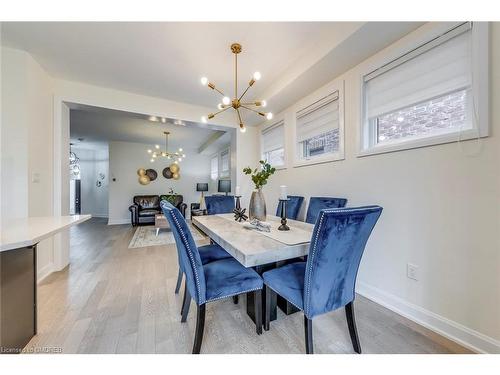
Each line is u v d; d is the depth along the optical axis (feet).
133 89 9.95
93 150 26.04
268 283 4.76
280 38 6.67
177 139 20.63
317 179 8.91
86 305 6.06
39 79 7.92
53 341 4.58
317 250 3.51
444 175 4.88
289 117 10.71
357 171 7.06
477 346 4.29
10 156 6.98
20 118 7.09
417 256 5.36
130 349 4.38
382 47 6.12
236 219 7.43
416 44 5.35
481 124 4.27
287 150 10.91
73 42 6.74
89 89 9.45
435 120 5.28
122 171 21.79
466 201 4.52
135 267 9.05
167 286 7.29
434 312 4.99
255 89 10.12
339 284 3.98
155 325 5.18
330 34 6.27
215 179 24.45
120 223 21.44
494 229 4.14
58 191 8.79
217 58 7.68
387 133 6.48
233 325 5.22
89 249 11.79
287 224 6.55
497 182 4.11
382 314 5.67
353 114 7.19
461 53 4.67
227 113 12.84
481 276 4.30
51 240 8.50
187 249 4.09
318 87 8.66
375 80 6.58
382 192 6.25
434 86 5.13
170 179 24.04
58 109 8.87
